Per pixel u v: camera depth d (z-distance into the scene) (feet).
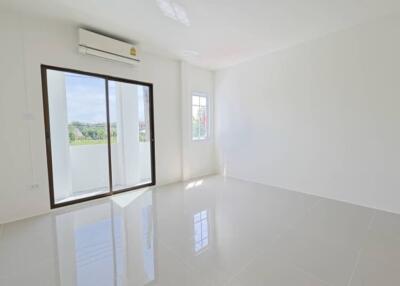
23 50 9.02
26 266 6.11
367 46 9.80
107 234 7.94
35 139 9.48
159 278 5.63
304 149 12.41
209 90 17.20
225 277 5.63
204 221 8.97
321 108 11.51
